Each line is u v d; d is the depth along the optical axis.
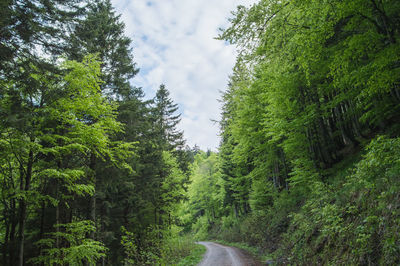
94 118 11.33
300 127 12.66
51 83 8.82
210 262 14.48
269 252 14.30
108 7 16.61
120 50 14.80
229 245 26.09
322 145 13.78
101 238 13.11
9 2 5.93
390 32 5.68
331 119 15.05
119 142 11.62
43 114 8.07
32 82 7.04
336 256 6.43
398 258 4.30
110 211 16.62
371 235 5.43
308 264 8.00
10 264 8.52
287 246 11.55
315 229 9.27
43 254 10.27
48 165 9.73
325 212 7.91
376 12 5.96
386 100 8.65
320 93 11.62
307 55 6.39
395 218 4.98
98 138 9.61
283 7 6.19
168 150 27.31
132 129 14.07
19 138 7.73
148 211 20.16
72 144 8.77
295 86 12.05
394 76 5.31
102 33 14.28
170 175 24.00
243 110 19.66
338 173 11.26
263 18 6.33
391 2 5.79
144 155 19.30
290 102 12.80
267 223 19.19
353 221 6.66
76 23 8.59
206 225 48.78
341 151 13.55
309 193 13.09
